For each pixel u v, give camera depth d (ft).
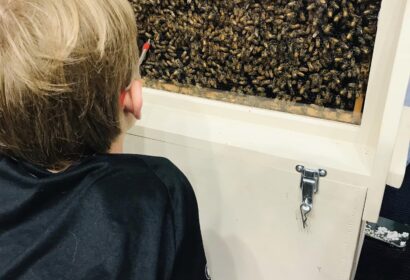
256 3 2.55
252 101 2.88
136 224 1.65
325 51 2.49
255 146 2.60
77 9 1.52
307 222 2.65
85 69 1.55
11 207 1.61
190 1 2.76
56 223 1.60
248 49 2.72
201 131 2.79
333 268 2.73
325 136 2.65
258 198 2.74
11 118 1.59
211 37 2.81
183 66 3.03
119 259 1.57
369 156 2.47
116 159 1.80
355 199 2.42
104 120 1.73
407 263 4.65
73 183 1.68
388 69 2.28
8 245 1.58
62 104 1.57
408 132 2.48
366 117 2.47
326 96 2.63
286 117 2.73
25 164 1.72
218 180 2.81
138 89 1.88
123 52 1.69
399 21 2.14
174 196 1.85
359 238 2.80
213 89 3.00
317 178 2.45
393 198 5.80
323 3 2.36
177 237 1.75
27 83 1.50
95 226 1.60
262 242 2.91
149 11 2.96
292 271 2.91
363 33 2.35
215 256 3.18
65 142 1.68
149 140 2.92
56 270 1.55
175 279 1.73
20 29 1.47
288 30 2.54
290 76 2.67
